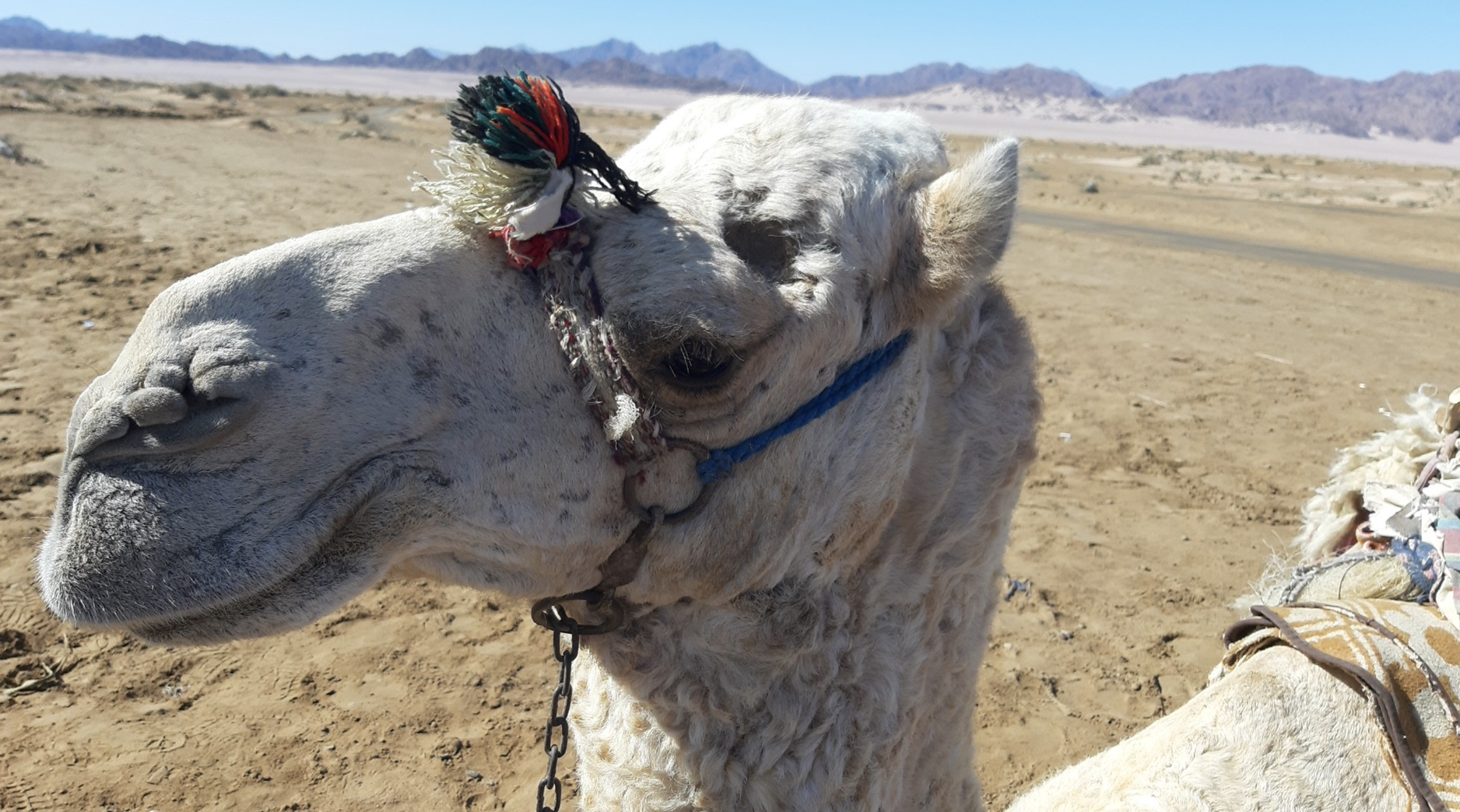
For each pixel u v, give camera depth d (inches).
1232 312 189.9
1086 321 173.8
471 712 60.6
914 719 27.5
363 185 288.5
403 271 23.0
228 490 21.0
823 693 25.9
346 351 22.1
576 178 23.1
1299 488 103.2
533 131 22.5
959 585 28.7
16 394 100.7
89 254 165.6
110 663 62.3
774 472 25.3
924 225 25.7
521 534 24.2
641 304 23.0
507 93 22.9
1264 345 164.4
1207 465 108.1
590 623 27.8
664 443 24.3
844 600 26.3
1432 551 29.8
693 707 25.9
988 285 28.8
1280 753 26.4
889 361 26.1
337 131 524.4
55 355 114.0
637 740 26.7
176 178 274.1
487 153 22.6
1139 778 27.5
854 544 26.3
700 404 24.1
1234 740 26.8
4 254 159.6
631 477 24.6
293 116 654.5
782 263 24.6
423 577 25.2
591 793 27.8
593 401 24.0
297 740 57.1
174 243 179.3
